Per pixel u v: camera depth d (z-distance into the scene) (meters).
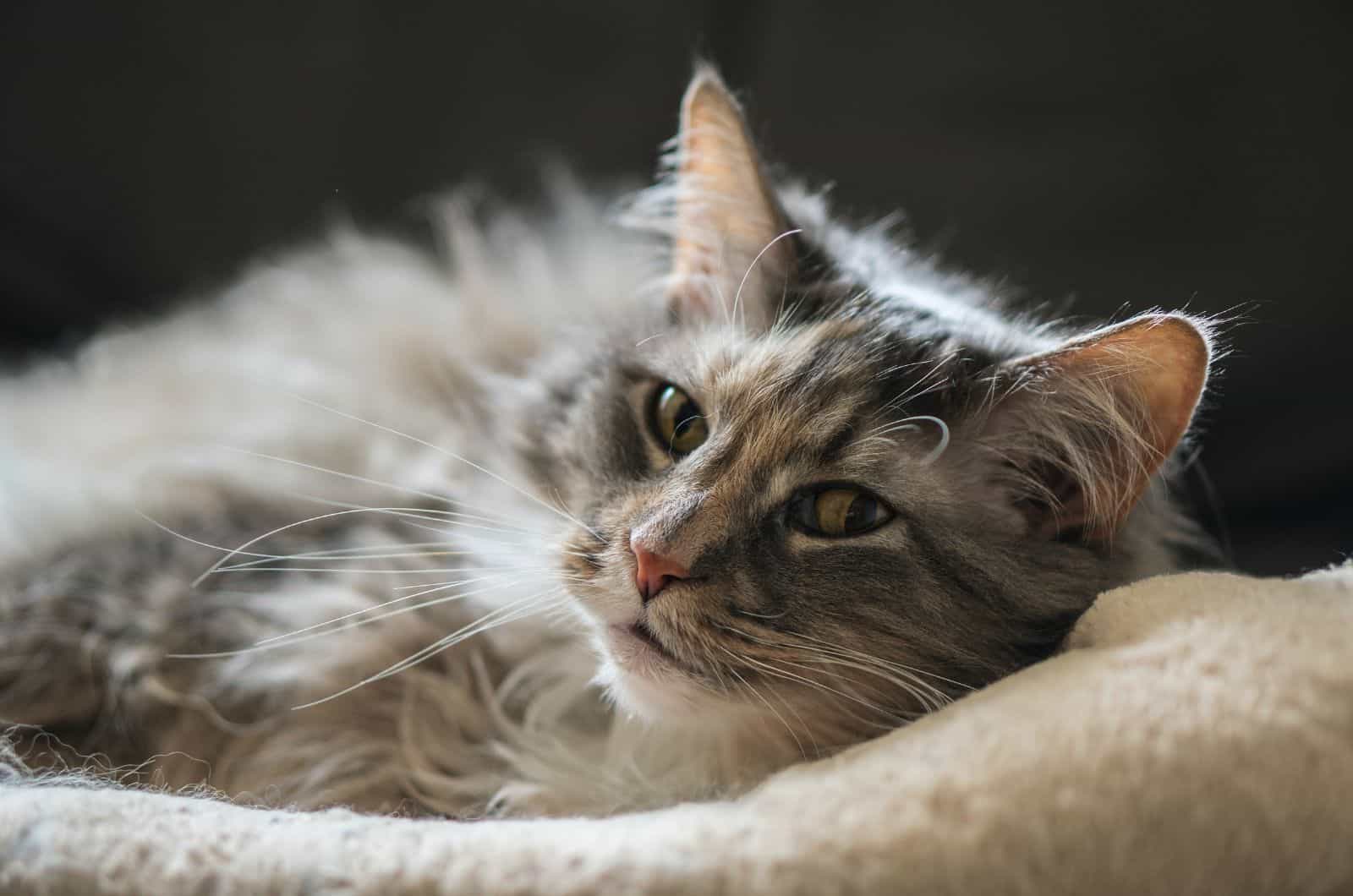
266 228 0.73
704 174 0.57
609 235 0.70
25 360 0.74
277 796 0.52
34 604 0.55
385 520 0.59
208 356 0.67
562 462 0.56
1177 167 0.67
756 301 0.55
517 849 0.43
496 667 0.57
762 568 0.50
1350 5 0.66
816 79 0.70
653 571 0.49
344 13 0.71
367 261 0.70
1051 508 0.53
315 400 0.64
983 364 0.52
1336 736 0.43
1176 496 0.57
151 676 0.54
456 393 0.65
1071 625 0.51
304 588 0.56
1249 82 0.67
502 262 0.70
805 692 0.50
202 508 0.59
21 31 0.71
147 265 0.73
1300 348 0.67
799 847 0.42
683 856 0.42
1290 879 0.42
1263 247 0.67
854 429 0.51
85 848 0.44
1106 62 0.68
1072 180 0.68
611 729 0.55
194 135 0.72
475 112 0.72
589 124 0.72
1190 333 0.49
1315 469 0.68
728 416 0.52
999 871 0.42
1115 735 0.43
